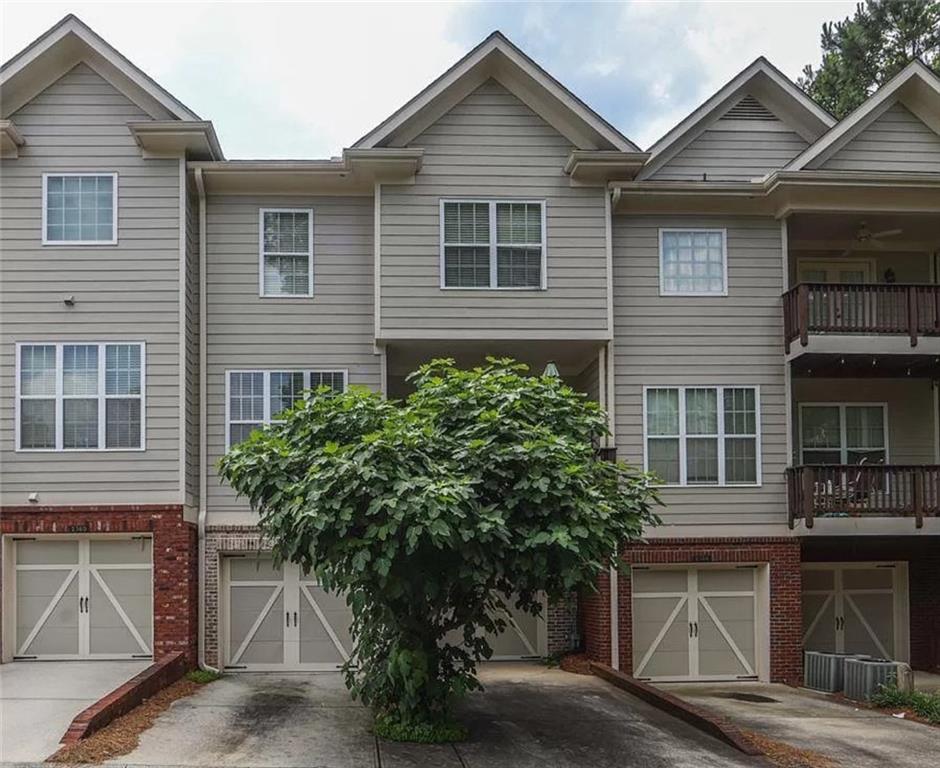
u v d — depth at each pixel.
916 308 16.45
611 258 16.73
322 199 16.97
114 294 15.68
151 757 10.03
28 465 15.33
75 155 15.84
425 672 10.80
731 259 17.33
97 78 16.02
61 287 15.66
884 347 16.36
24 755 9.86
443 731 11.23
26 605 15.49
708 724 11.91
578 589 11.48
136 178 15.88
